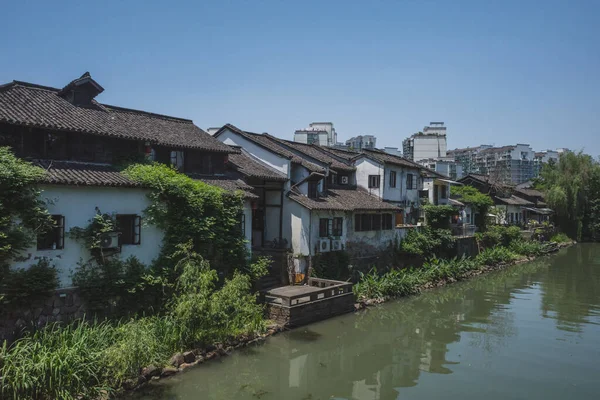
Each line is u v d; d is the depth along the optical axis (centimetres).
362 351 1806
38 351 1216
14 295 1312
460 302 2700
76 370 1192
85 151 1708
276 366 1605
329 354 1755
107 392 1231
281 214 2566
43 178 1386
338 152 3688
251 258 2152
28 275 1347
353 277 2808
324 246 2559
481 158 11356
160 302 1691
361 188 3416
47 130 1588
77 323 1470
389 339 1962
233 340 1681
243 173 2342
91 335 1354
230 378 1489
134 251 1661
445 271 3244
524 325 2211
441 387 1476
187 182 1836
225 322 1634
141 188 1691
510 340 1973
